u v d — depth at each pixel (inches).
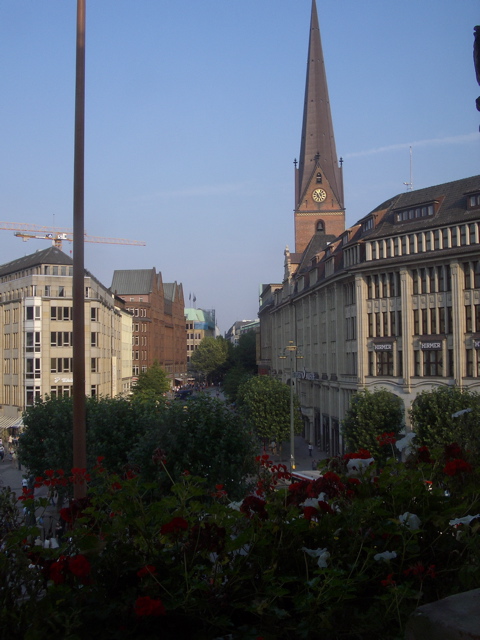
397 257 2277.3
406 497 336.8
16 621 259.1
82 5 558.6
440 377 2160.4
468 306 2081.7
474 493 351.6
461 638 223.3
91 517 336.5
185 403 1245.7
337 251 2891.2
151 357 6958.7
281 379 4517.7
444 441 1555.1
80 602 267.4
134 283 7022.6
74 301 539.2
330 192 5895.7
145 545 302.0
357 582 297.6
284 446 3425.2
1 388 3831.2
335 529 323.9
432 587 313.4
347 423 1969.7
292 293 4126.5
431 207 2272.4
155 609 249.6
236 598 293.3
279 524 316.5
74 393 539.2
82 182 551.2
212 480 1164.5
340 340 2743.6
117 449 1405.0
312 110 5895.7
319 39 5900.6
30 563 289.9
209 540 291.4
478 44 334.6
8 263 4515.3
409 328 2247.8
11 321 3668.8
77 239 544.4
